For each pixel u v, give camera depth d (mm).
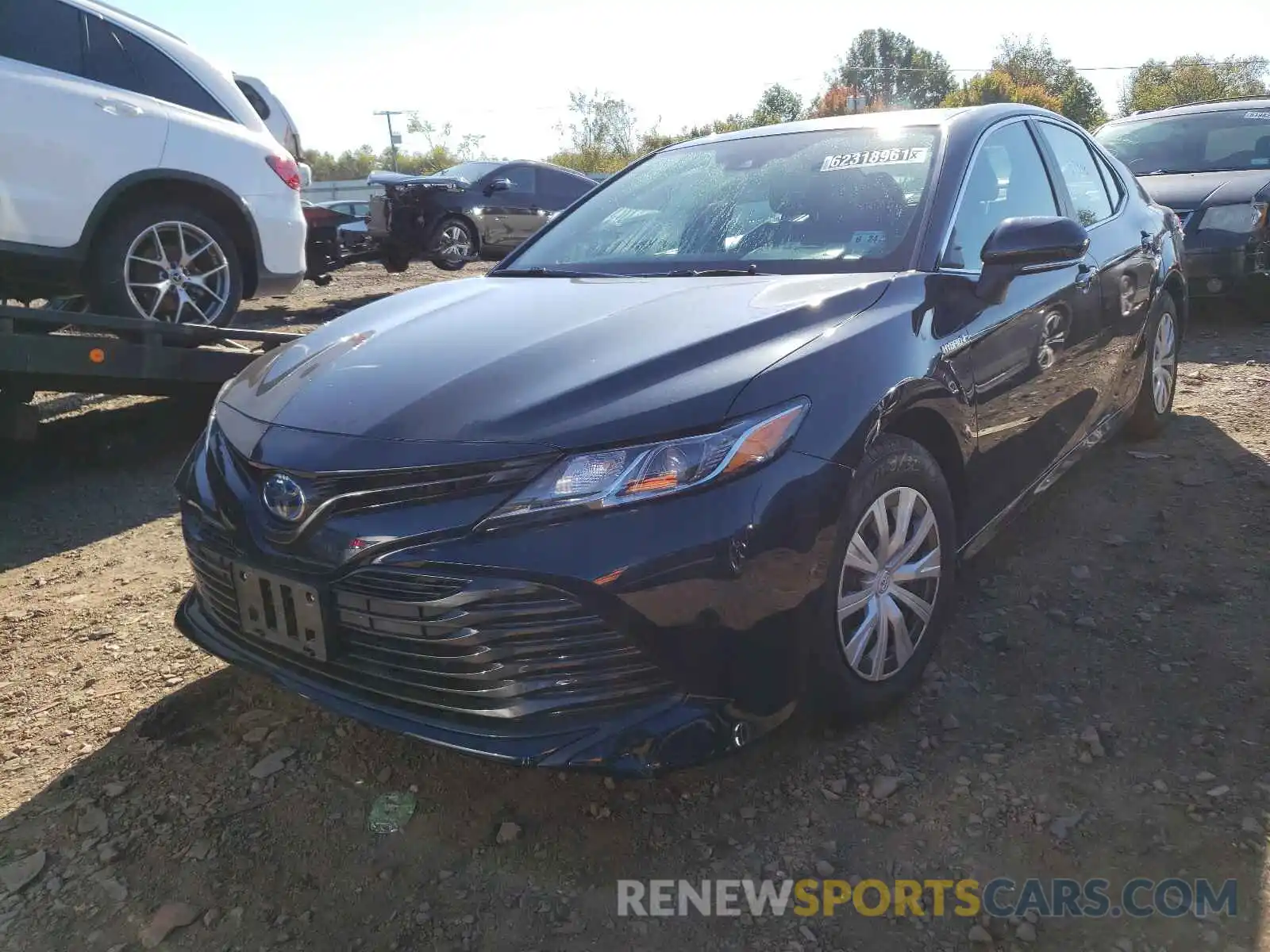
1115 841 2021
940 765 2291
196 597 2586
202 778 2377
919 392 2355
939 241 2727
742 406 2008
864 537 2289
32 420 4441
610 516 1886
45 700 2750
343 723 2594
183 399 5156
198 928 1912
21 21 4562
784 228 2941
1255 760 2236
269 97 8734
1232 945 1751
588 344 2221
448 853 2094
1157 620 2889
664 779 2283
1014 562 3322
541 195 12922
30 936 1908
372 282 12344
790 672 2098
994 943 1796
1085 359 3377
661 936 1849
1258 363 5668
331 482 1998
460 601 1891
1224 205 6355
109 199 4742
